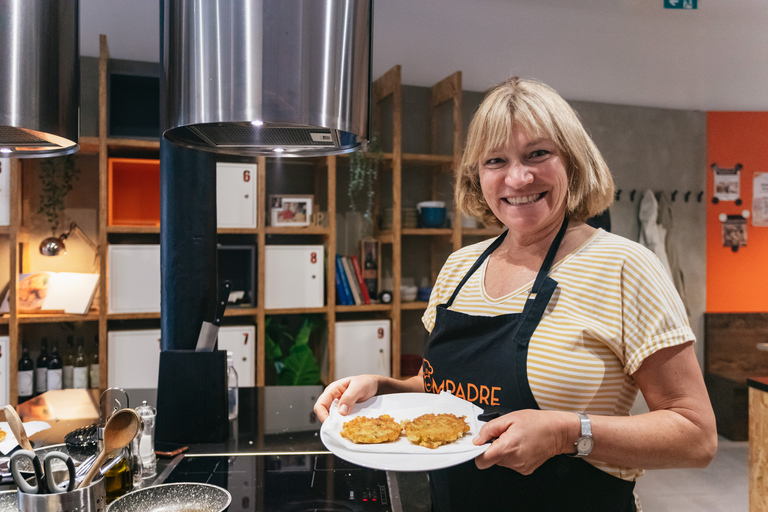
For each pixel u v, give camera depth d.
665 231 4.80
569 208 1.18
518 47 4.29
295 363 3.76
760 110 4.98
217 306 1.81
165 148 1.82
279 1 1.17
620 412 1.10
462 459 0.94
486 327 1.20
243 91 1.17
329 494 1.29
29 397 3.35
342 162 4.07
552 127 1.11
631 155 4.78
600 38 4.43
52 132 1.29
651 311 1.03
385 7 4.05
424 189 4.36
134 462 1.35
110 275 3.37
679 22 4.44
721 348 4.92
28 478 1.11
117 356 3.39
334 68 1.24
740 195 5.02
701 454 0.98
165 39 1.27
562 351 1.08
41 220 3.57
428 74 4.18
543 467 1.09
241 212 3.58
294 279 3.72
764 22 4.42
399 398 1.29
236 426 1.88
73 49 1.36
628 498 1.12
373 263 4.01
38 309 3.32
